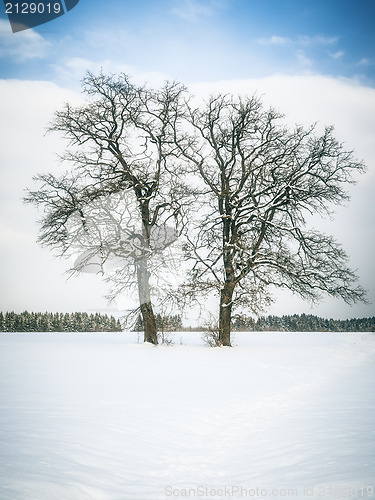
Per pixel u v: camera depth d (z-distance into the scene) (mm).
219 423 8031
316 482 4758
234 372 14422
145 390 10688
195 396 10172
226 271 25484
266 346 25266
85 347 21891
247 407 9375
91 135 25312
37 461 5195
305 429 7402
